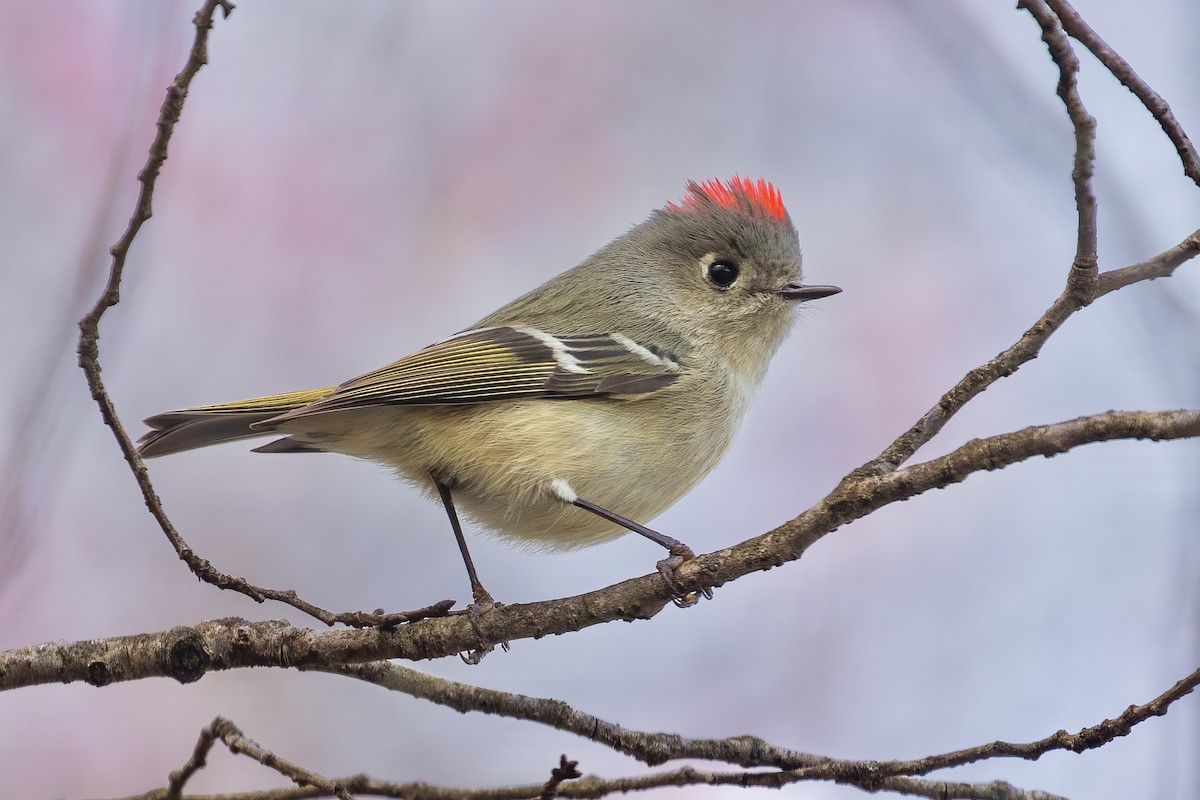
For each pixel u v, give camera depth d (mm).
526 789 2479
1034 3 2441
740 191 2525
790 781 2469
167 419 2506
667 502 2510
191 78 2453
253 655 2461
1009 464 2441
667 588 2457
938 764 2463
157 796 2469
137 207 2455
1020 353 2447
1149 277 2443
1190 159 2447
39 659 2457
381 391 2498
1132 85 2447
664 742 2473
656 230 2529
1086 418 2438
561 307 2518
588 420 2502
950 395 2447
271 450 2514
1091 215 2443
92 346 2455
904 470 2445
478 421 2500
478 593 2482
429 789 2479
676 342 2514
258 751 2465
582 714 2473
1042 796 2469
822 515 2449
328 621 2457
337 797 2463
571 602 2461
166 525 2457
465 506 2508
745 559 2455
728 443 2516
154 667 2459
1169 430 2436
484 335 2510
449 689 2471
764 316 2520
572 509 2500
